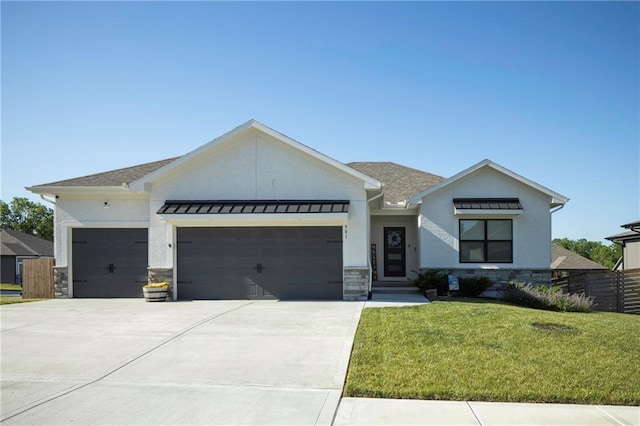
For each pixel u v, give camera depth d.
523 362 7.74
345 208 15.09
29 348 9.31
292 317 12.05
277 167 15.88
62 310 13.79
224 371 7.77
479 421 5.82
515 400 6.50
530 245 17.91
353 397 6.68
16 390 7.00
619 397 6.48
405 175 22.91
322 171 15.74
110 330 10.80
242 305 14.32
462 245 18.12
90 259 16.92
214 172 16.08
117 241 16.84
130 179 17.55
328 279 15.59
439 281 16.98
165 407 6.30
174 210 15.46
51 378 7.54
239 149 16.02
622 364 7.70
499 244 18.05
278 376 7.50
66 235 16.94
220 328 10.84
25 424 5.79
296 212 15.02
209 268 15.97
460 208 17.56
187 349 9.09
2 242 46.28
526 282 17.80
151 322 11.67
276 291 15.70
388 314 11.85
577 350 8.41
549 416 5.98
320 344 9.30
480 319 10.95
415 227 20.02
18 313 13.27
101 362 8.35
